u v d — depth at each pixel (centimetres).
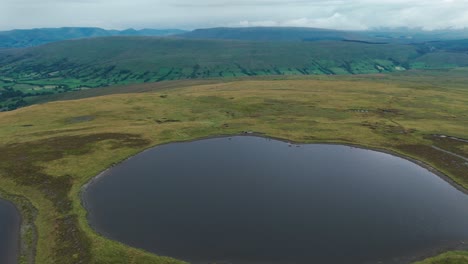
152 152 10181
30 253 5322
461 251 5256
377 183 7969
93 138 10969
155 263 4900
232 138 11656
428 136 11388
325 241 5494
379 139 11212
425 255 5178
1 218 6450
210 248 5303
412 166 9188
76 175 8200
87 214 6388
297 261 5006
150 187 7662
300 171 8719
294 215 6338
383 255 5159
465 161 9225
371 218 6266
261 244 5409
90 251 5181
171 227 5919
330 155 10000
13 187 7694
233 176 8325
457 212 6569
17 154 9525
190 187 7662
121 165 9094
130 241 5500
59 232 5825
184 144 10994
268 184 7856
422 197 7231
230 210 6538
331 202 6925
